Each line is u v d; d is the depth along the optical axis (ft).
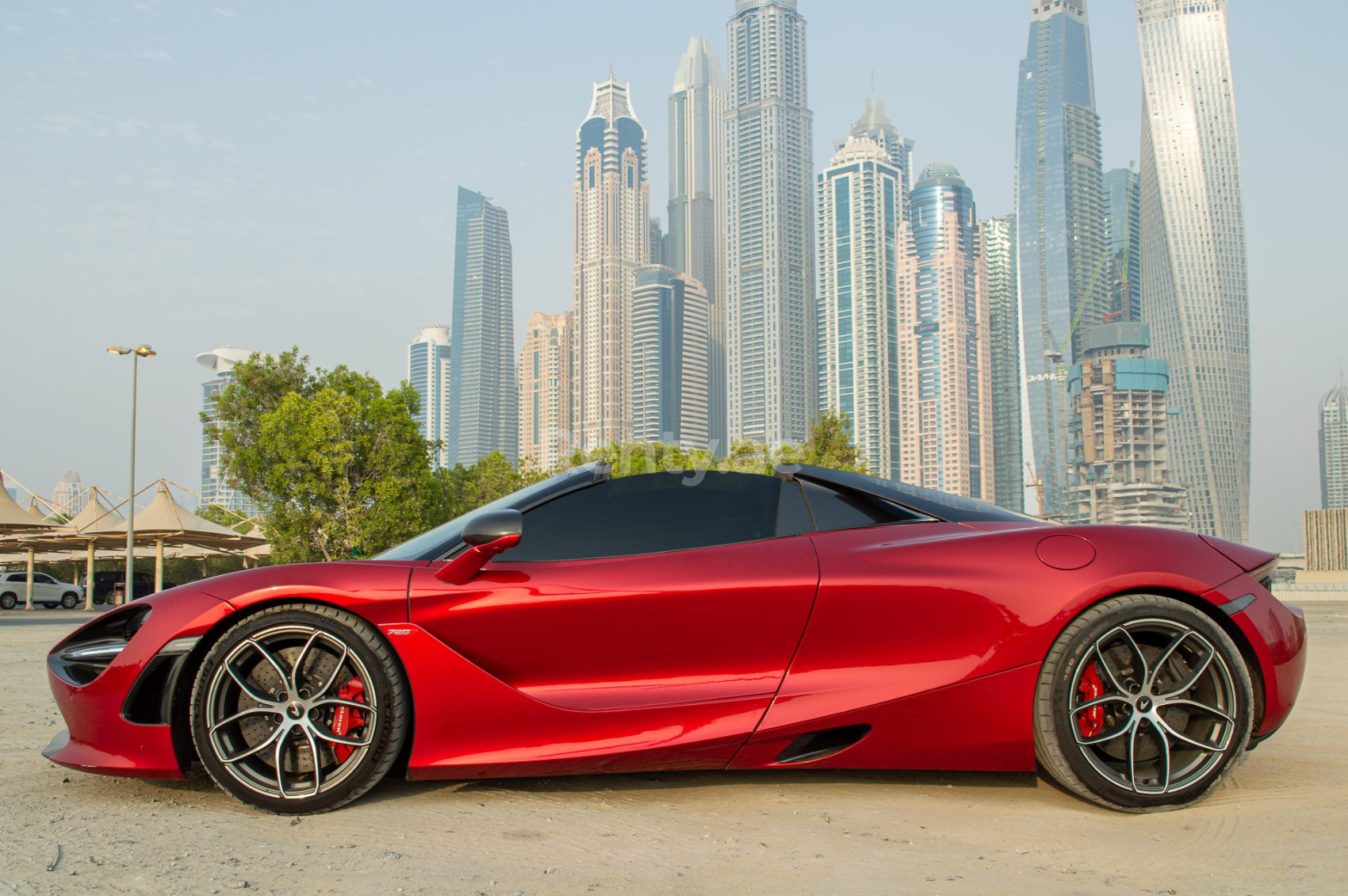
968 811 9.13
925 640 9.46
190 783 10.26
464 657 9.27
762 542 9.95
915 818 8.87
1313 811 9.10
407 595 9.29
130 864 7.50
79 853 7.79
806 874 7.30
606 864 7.54
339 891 6.90
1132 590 9.31
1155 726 9.07
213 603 9.30
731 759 9.48
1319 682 21.36
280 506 83.51
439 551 9.95
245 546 100.22
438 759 9.23
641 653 9.47
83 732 9.39
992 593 9.37
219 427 94.32
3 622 69.72
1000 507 10.87
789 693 9.40
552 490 10.30
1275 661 9.34
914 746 9.43
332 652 9.29
